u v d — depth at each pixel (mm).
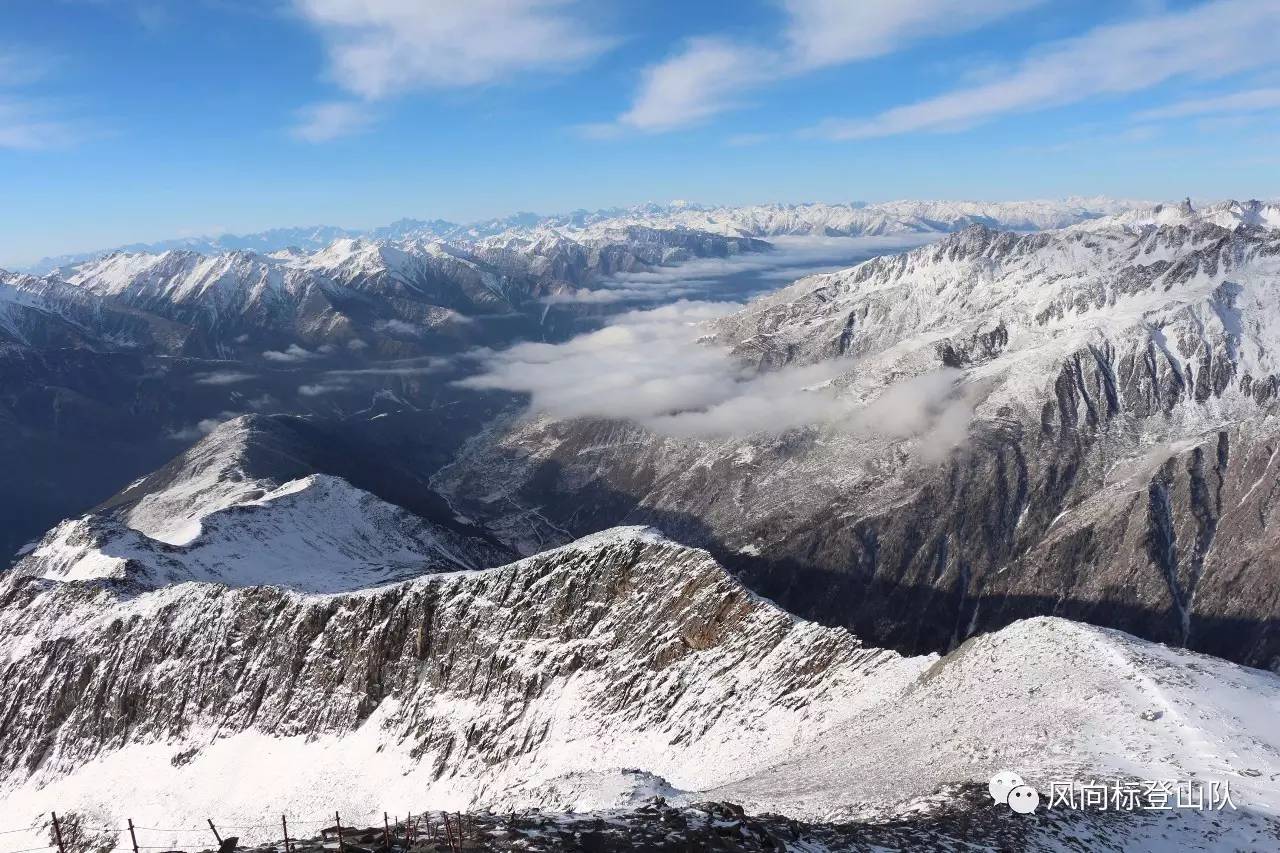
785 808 54594
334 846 34031
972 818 43531
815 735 83250
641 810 41938
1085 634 75062
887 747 67000
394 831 37062
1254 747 53625
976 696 70625
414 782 108688
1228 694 63094
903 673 86688
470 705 114625
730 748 89188
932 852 39125
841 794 55844
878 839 40500
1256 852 41625
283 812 109375
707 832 37969
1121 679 65375
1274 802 46594
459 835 36312
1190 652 74812
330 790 111250
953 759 57844
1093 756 52906
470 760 108125
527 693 111875
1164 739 55000
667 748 94750
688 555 114625
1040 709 63281
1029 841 40969
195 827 110562
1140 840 42219
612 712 103812
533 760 102812
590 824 38719
